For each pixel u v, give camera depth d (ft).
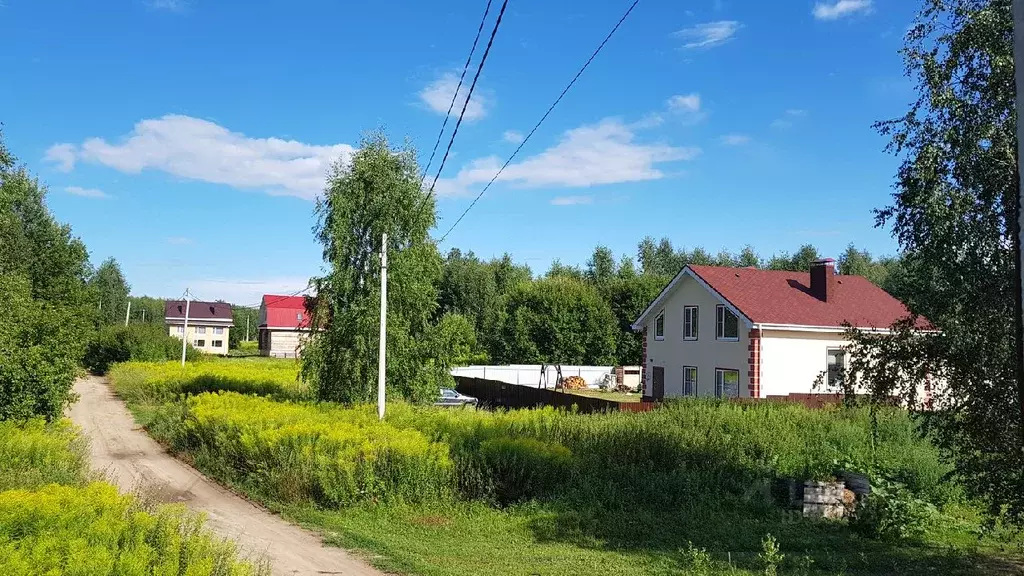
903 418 55.16
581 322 160.66
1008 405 24.71
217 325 330.34
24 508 22.63
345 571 27.73
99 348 172.04
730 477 42.47
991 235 24.38
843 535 34.71
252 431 47.85
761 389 83.66
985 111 24.94
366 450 40.55
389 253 73.41
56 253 121.29
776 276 97.04
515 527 35.45
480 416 60.90
